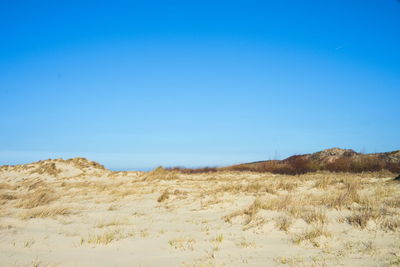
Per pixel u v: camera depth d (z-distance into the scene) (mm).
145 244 6941
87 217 10281
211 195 13438
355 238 6465
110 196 15781
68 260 5887
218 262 5480
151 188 18312
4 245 6719
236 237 7242
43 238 7348
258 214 8977
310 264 5133
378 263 5016
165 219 9883
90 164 31469
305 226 7543
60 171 28734
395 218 7355
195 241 6980
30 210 10711
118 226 8844
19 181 26531
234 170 30266
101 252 6406
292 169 26969
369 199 9781
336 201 9578
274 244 6516
